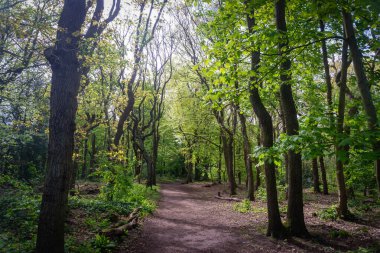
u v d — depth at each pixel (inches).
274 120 1105.4
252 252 330.6
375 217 468.8
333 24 463.2
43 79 733.3
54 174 258.5
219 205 713.0
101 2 355.6
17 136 653.3
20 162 895.7
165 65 1181.7
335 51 516.1
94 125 676.1
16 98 629.3
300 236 370.0
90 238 337.1
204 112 1061.1
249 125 1095.6
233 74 264.5
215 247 350.9
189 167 1601.9
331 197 754.2
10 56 524.1
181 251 334.3
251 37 244.1
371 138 170.2
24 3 466.0
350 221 445.4
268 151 232.8
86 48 295.7
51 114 266.8
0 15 360.5
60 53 272.8
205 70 270.4
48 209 255.6
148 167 1077.1
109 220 432.8
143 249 334.0
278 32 233.5
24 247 274.5
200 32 703.7
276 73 275.9
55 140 262.4
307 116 210.1
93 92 644.7
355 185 684.7
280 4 304.3
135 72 680.4
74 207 467.5
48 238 253.0
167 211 614.2
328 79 501.0
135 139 1087.0
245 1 309.3
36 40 415.8
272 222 385.1
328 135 194.2
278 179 735.7
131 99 686.5
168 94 1277.1
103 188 581.6
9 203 401.7
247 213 569.3
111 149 621.6
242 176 1660.9
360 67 207.9
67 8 284.5
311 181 1197.1
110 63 419.5
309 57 331.3
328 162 998.4
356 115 205.5
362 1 212.1
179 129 1209.4
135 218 451.2
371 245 330.6
